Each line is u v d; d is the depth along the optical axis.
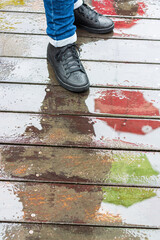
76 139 1.37
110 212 1.13
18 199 1.16
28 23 2.00
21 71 1.67
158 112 1.51
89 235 1.07
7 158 1.29
